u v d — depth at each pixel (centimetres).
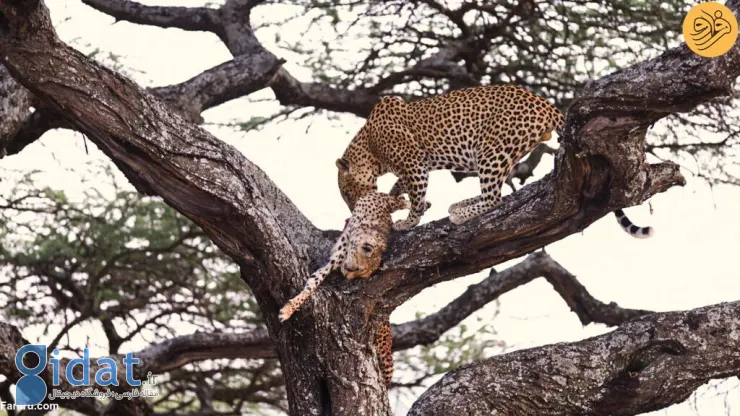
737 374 1184
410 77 1822
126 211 1827
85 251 1806
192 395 1977
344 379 1160
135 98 1080
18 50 1023
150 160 1089
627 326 1205
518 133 1135
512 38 1767
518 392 1170
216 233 1134
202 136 1125
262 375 1927
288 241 1138
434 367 1906
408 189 1209
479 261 1166
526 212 1112
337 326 1161
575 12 1708
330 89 1800
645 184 1045
